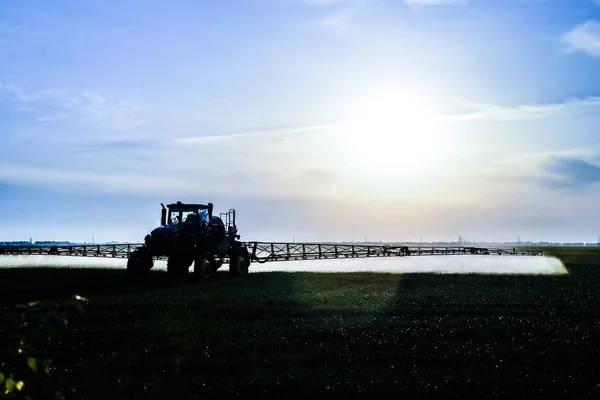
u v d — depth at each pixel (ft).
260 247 149.07
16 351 17.30
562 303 74.38
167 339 50.65
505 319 60.80
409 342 49.21
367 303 73.56
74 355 46.01
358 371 39.88
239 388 36.65
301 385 36.70
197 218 108.58
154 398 34.50
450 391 35.35
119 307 66.95
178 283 97.45
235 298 76.38
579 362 42.22
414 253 197.47
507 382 37.06
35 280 101.71
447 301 76.02
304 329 54.44
